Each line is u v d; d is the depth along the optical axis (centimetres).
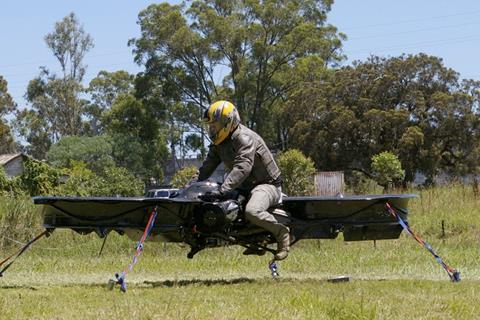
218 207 1442
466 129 9550
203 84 12481
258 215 1452
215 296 1243
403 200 1589
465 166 9756
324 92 10294
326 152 9969
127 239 2562
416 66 9838
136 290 1350
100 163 11712
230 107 1467
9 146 13975
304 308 1096
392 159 7525
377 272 1892
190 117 12838
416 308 1113
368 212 1592
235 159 1463
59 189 5478
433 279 1639
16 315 1051
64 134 14450
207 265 2062
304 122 10138
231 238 1520
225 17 12231
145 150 12375
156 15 12262
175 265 2064
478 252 2439
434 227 3206
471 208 3700
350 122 9644
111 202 1383
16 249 2514
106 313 1051
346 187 7000
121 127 12781
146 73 12438
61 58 14162
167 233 1495
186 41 11900
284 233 1491
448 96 9481
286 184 6606
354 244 2677
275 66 12244
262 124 12375
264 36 12262
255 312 1056
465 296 1257
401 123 9456
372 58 10288
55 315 1048
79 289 1375
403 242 2762
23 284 1545
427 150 9475
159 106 12612
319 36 12656
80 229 1414
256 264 2080
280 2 12162
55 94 14350
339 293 1287
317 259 2200
